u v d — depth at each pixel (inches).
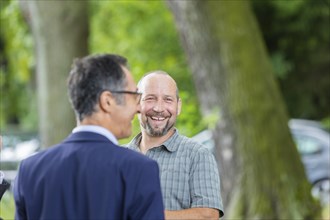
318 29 748.0
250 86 378.3
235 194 375.9
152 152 189.9
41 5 443.5
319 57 755.4
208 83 383.2
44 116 448.5
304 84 764.6
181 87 644.7
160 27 732.0
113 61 149.0
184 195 184.5
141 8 731.4
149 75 193.5
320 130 592.7
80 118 149.2
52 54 445.4
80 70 147.9
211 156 187.5
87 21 452.4
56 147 150.2
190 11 382.3
